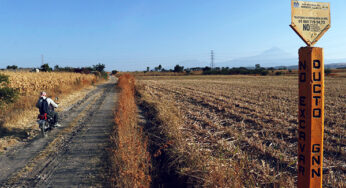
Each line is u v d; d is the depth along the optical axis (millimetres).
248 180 4535
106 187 4859
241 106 14039
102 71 58906
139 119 10828
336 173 5242
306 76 2906
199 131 8242
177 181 5133
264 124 9398
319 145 2910
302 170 3020
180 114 11203
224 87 29984
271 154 6137
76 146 7492
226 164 5074
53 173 5578
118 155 5676
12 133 8836
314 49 2869
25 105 13008
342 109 13281
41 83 20141
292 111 12414
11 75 17188
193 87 29969
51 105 9281
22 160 6426
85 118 11727
